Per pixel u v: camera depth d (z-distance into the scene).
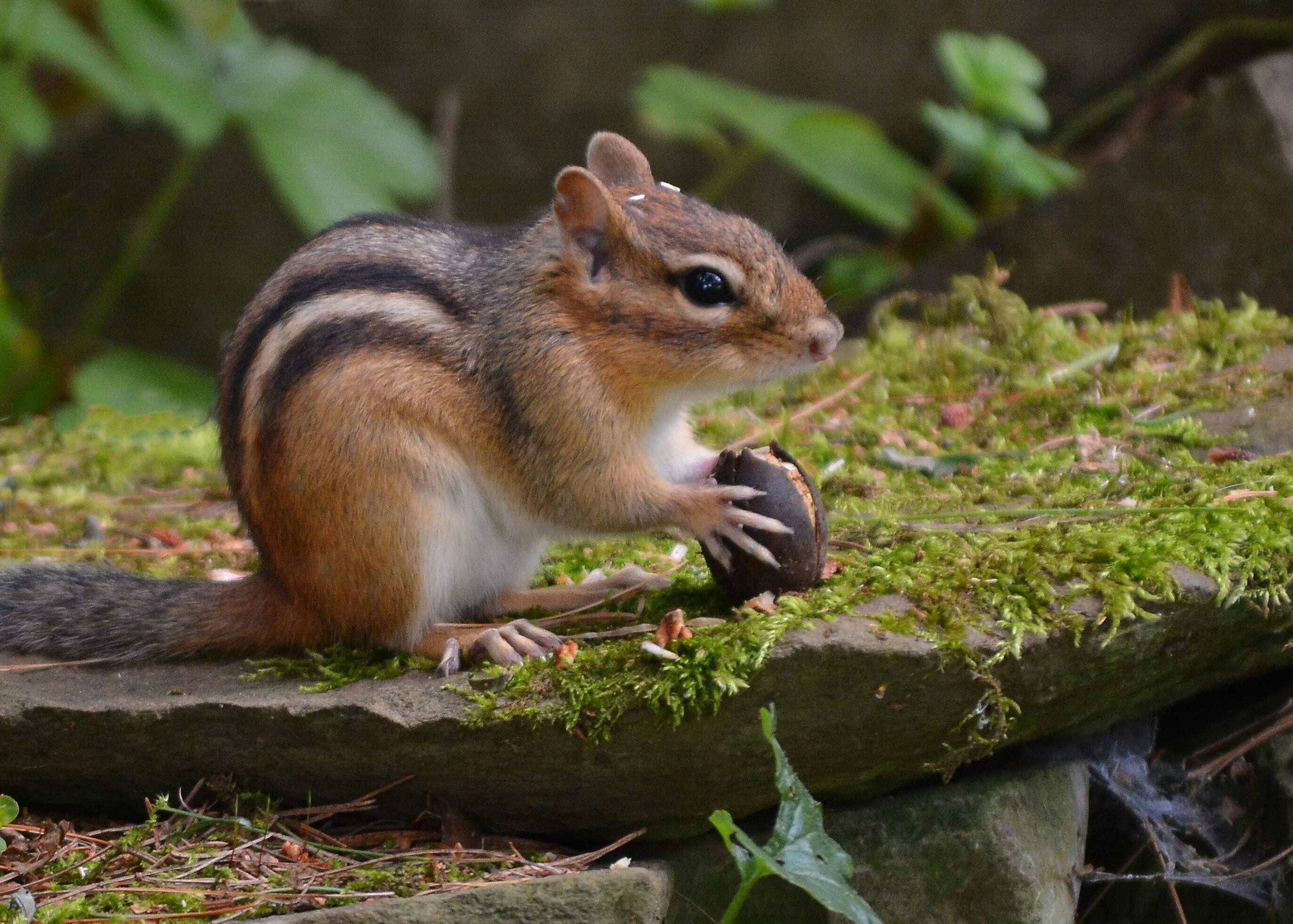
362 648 10.10
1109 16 22.58
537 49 22.73
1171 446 12.94
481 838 9.45
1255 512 10.04
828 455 13.77
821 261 23.16
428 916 8.34
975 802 9.64
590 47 22.73
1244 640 9.83
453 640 9.68
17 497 14.73
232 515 14.27
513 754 8.96
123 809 9.73
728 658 8.62
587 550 12.38
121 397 17.67
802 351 9.98
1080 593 9.07
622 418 10.01
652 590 10.60
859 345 17.22
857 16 22.56
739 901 7.94
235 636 10.25
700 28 22.67
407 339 9.83
